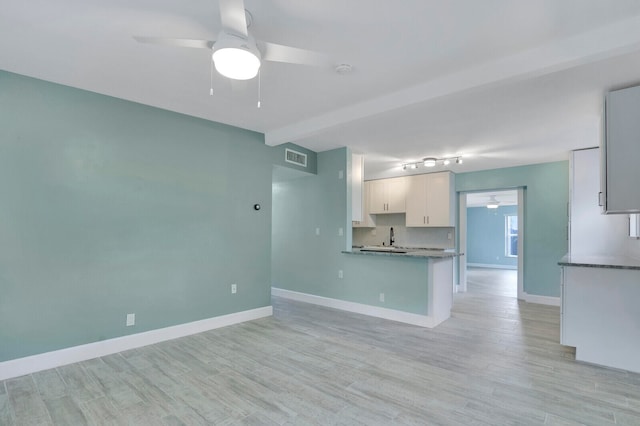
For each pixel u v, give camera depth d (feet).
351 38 7.14
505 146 15.15
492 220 39.58
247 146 13.96
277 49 6.21
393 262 14.44
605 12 6.20
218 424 6.57
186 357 9.86
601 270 9.67
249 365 9.32
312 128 12.44
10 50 7.69
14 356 8.56
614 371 9.19
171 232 11.59
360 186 17.26
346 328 12.94
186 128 12.06
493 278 28.71
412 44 7.35
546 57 7.32
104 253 10.10
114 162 10.36
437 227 21.63
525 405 7.33
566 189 17.83
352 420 6.73
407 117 11.53
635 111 8.64
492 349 10.79
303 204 17.97
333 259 16.52
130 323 10.55
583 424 6.64
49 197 9.20
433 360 9.80
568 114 11.09
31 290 8.86
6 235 8.54
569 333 9.98
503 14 6.29
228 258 13.21
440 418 6.81
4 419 6.70
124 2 6.05
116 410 7.04
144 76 9.01
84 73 8.84
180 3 6.08
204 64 8.37
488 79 8.14
